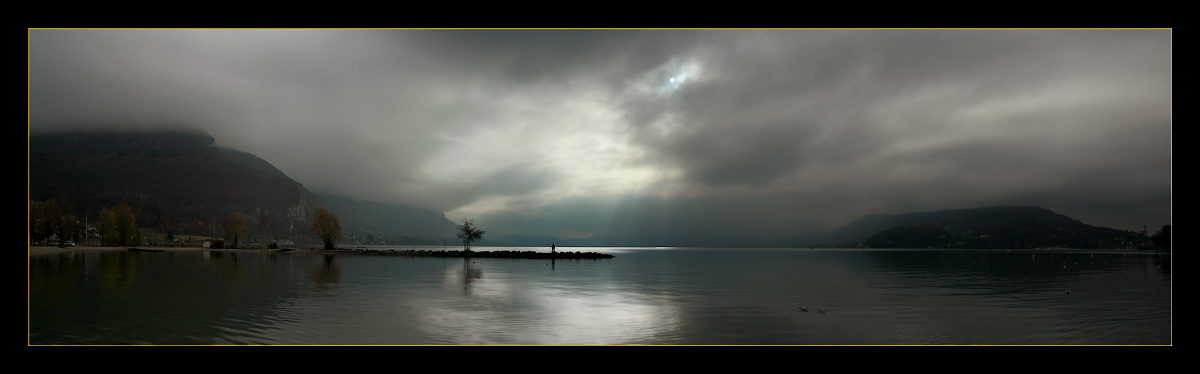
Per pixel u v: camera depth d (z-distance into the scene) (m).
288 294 23.70
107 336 14.45
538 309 19.92
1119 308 20.81
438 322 16.95
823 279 37.03
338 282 30.28
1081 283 33.09
